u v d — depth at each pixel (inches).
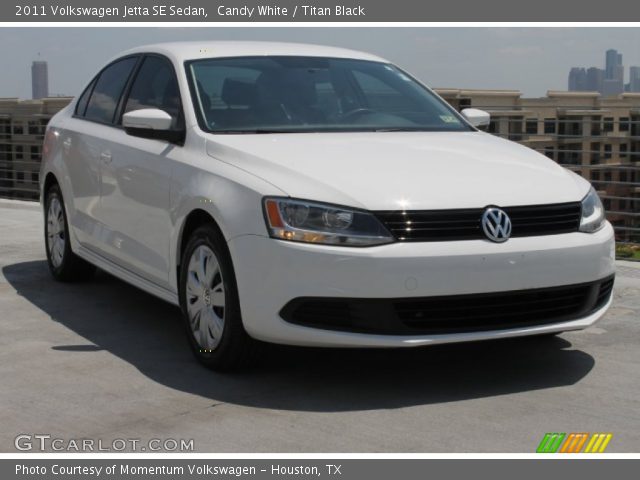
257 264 162.7
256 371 179.2
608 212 351.9
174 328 214.5
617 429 150.4
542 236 167.0
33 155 516.1
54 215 264.4
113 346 198.5
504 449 141.7
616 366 185.2
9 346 198.4
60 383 172.4
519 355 192.4
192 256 181.8
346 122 201.8
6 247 328.5
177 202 186.7
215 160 180.4
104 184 224.4
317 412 157.1
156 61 223.3
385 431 148.6
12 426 150.6
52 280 269.7
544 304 168.9
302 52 223.5
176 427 150.3
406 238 158.2
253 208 164.4
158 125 193.8
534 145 386.3
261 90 204.5
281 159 172.4
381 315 157.2
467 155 183.8
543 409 159.3
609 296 182.9
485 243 160.7
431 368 182.5
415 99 220.5
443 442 144.3
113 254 222.1
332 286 157.2
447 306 160.2
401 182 164.9
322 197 160.6
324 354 191.0
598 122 369.4
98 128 236.8
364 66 225.6
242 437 146.0
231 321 170.7
